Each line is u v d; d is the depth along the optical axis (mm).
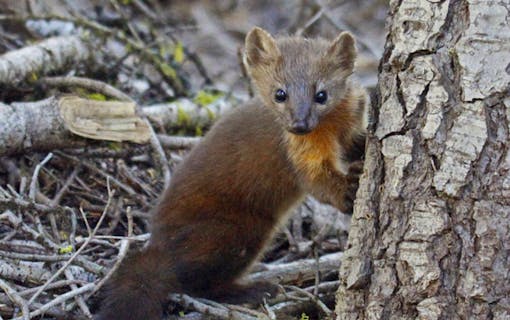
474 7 8102
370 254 8695
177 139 14281
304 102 11461
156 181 13797
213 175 12406
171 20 20141
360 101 12000
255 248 12398
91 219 12531
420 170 8297
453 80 8219
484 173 7910
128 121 13211
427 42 8406
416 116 8406
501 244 7793
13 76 14453
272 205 12516
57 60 15430
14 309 9789
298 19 21891
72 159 13305
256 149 12289
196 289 11664
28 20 16828
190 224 12094
